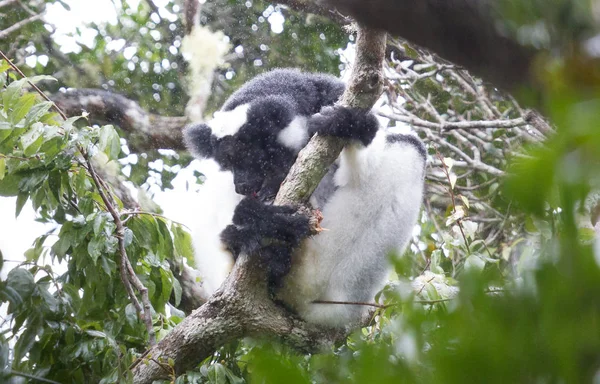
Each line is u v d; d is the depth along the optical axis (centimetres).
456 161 959
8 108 597
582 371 121
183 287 908
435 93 1100
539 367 125
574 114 112
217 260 704
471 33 124
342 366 171
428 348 140
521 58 124
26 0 1045
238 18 1078
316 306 663
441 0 123
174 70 1070
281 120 703
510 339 128
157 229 663
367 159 631
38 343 598
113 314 664
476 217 942
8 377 538
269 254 614
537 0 125
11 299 566
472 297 136
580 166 112
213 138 730
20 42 1038
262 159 703
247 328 620
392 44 1014
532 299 128
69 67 1043
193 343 602
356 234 662
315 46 1062
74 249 636
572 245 122
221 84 1062
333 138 584
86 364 608
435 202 1073
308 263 647
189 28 1003
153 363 594
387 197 664
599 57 117
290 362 148
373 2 123
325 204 680
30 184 613
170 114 1070
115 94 1023
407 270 167
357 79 566
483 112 1053
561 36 123
